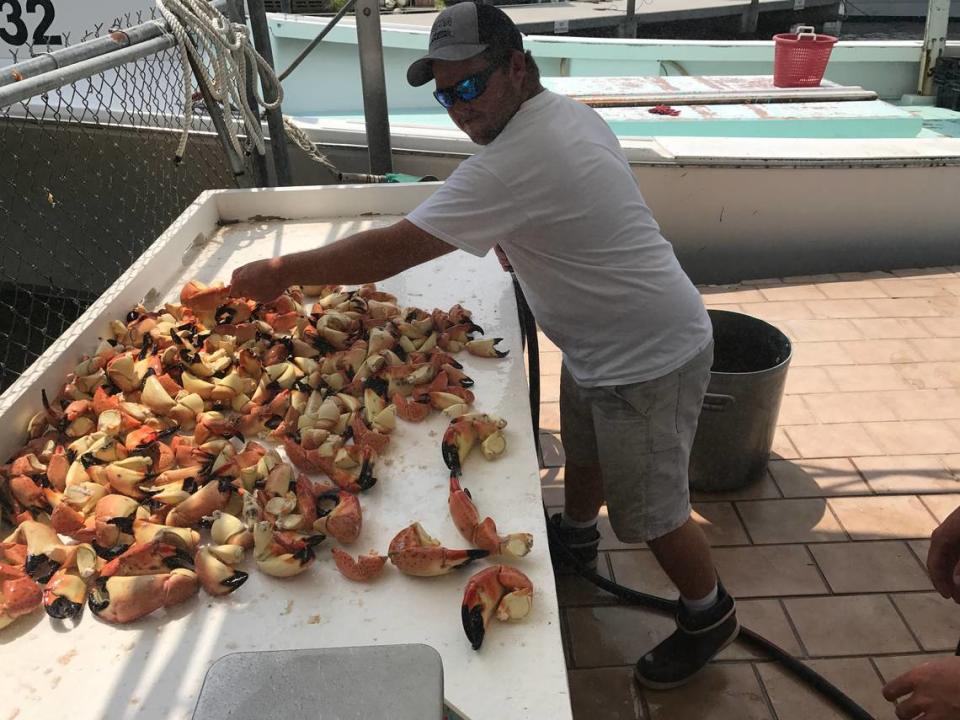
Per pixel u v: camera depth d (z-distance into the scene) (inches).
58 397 70.7
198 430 65.4
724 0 337.1
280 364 73.2
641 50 218.2
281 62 197.8
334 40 189.5
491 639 48.5
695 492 102.2
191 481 59.6
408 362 74.4
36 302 162.1
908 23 425.7
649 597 85.4
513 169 57.4
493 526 54.3
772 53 219.1
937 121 196.4
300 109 201.8
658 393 64.6
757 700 76.4
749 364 105.7
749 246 153.0
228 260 98.1
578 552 88.2
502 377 73.4
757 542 94.3
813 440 110.4
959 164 145.8
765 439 98.4
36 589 50.7
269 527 53.4
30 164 146.3
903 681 42.7
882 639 82.1
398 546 52.4
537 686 45.6
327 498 58.2
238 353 73.9
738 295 147.9
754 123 168.6
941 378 122.7
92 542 55.6
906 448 108.4
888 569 90.2
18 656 48.1
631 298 62.6
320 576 53.3
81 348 75.0
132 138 139.4
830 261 155.5
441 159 146.9
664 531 68.6
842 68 225.0
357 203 109.6
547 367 130.3
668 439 66.3
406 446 65.0
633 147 144.3
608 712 75.6
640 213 63.5
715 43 218.8
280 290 62.6
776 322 138.4
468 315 79.7
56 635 49.4
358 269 60.1
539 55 220.1
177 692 45.8
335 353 75.2
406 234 58.1
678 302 63.9
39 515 58.6
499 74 57.2
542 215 59.0
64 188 147.6
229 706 26.7
